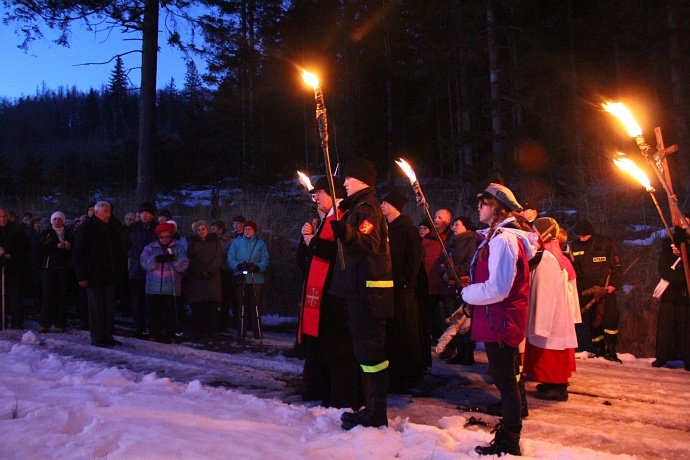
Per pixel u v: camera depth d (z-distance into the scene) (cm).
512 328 389
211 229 1054
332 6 2594
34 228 1159
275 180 2584
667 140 1984
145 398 469
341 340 512
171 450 342
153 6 1686
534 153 1811
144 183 1692
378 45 2678
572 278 612
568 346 580
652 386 656
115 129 6631
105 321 819
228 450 353
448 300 813
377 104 2744
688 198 1389
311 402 548
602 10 2167
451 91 2698
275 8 2336
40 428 376
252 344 871
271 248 1348
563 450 399
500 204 413
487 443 412
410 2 2262
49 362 638
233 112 2788
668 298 763
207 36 1745
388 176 2558
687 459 440
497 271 384
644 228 1260
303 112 2828
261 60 2475
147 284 878
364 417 435
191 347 843
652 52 2028
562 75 2014
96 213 813
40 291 1146
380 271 438
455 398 599
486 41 1958
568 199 1471
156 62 1705
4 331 911
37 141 8600
